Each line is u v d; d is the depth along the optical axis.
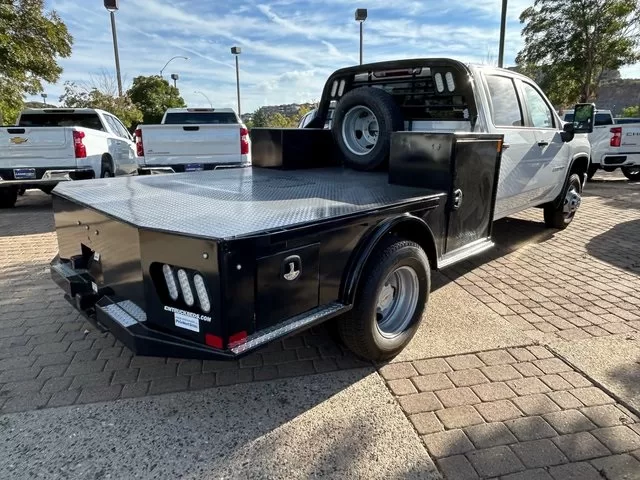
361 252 2.54
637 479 2.02
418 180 3.28
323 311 2.33
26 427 2.34
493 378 2.78
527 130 4.71
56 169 7.38
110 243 2.39
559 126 5.58
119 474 2.04
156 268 2.09
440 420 2.40
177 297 2.06
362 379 2.78
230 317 1.92
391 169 3.44
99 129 9.31
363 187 3.31
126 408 2.50
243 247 1.90
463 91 4.04
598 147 11.07
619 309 3.77
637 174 11.90
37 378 2.78
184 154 8.01
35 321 3.54
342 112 4.38
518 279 4.49
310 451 2.18
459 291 4.18
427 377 2.80
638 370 2.86
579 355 3.04
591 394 2.62
